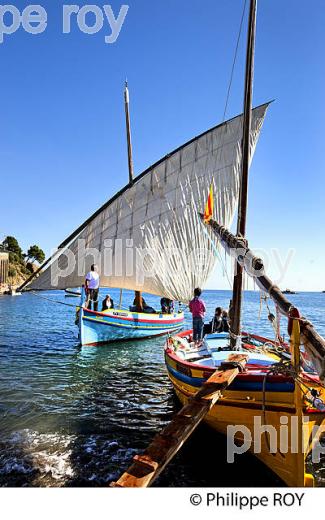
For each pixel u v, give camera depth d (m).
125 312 19.48
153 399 10.24
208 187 16.84
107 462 6.64
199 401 5.29
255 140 16.20
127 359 15.57
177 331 24.62
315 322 34.31
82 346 17.58
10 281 85.81
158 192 17.78
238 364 6.73
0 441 7.41
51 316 35.06
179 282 17.48
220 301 82.88
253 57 8.56
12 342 19.50
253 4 8.42
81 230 18.00
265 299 7.05
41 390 10.92
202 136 17.17
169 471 6.41
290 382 6.07
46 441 7.45
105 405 9.68
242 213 8.65
